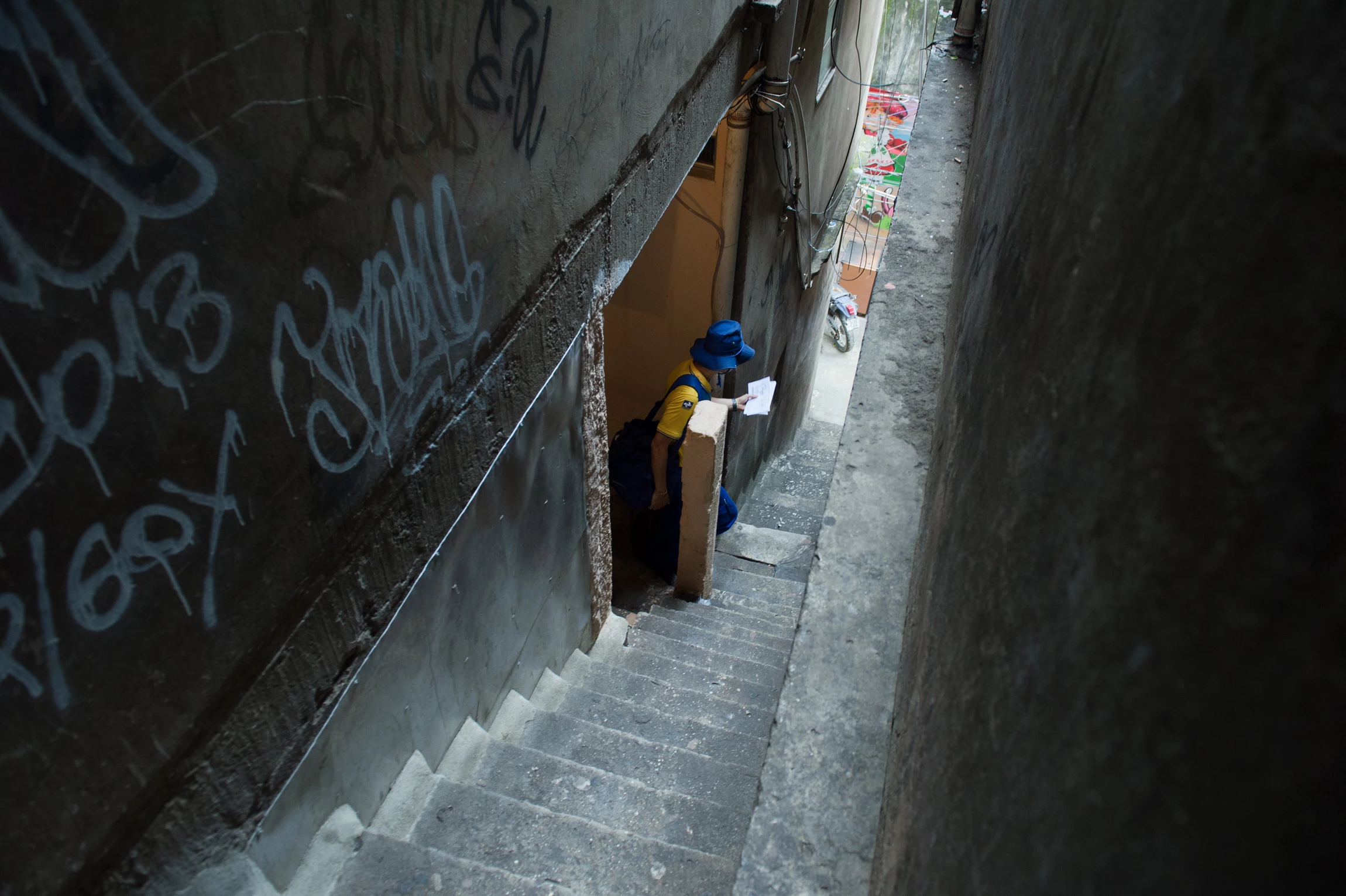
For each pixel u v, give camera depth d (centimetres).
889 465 266
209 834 162
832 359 1281
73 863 125
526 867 247
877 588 224
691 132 437
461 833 253
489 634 304
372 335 179
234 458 143
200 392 131
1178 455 50
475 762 293
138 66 106
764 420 841
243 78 125
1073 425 73
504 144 226
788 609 575
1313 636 36
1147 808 46
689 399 524
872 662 207
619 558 615
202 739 153
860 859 169
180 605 137
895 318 339
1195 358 50
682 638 491
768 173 598
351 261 165
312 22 139
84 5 97
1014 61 223
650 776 319
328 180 152
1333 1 43
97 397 111
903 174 447
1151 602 49
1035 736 66
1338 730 34
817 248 846
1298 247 41
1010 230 146
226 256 130
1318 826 33
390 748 247
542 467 326
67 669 115
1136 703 49
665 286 621
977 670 92
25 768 111
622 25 303
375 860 223
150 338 118
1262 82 48
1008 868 66
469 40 195
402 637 238
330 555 183
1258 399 42
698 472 498
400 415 200
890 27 1307
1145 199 65
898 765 152
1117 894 47
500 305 245
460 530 262
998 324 137
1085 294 77
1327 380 38
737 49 489
